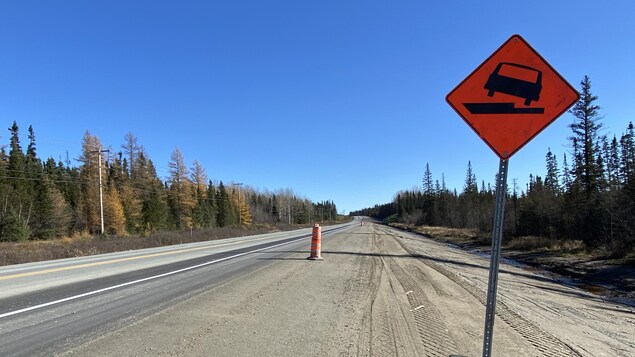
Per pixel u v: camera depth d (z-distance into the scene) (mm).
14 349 4809
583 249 23781
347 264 14570
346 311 7168
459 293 9477
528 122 3559
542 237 32875
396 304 7910
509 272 15523
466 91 3666
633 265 16344
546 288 11906
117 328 5746
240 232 53062
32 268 13438
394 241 31344
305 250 20812
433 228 73062
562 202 35750
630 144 44250
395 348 5145
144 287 9289
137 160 68812
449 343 5426
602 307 9273
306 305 7570
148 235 41625
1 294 8383
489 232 42312
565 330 6520
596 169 34094
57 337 5297
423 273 12914
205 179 86375
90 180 59562
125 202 61156
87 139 60844
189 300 7805
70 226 55875
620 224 24250
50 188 55938
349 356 4809
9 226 43750
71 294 8367
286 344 5191
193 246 25719
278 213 140125
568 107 3496
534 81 3561
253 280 10453
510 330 6258
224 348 4961
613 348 5617
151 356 4621
